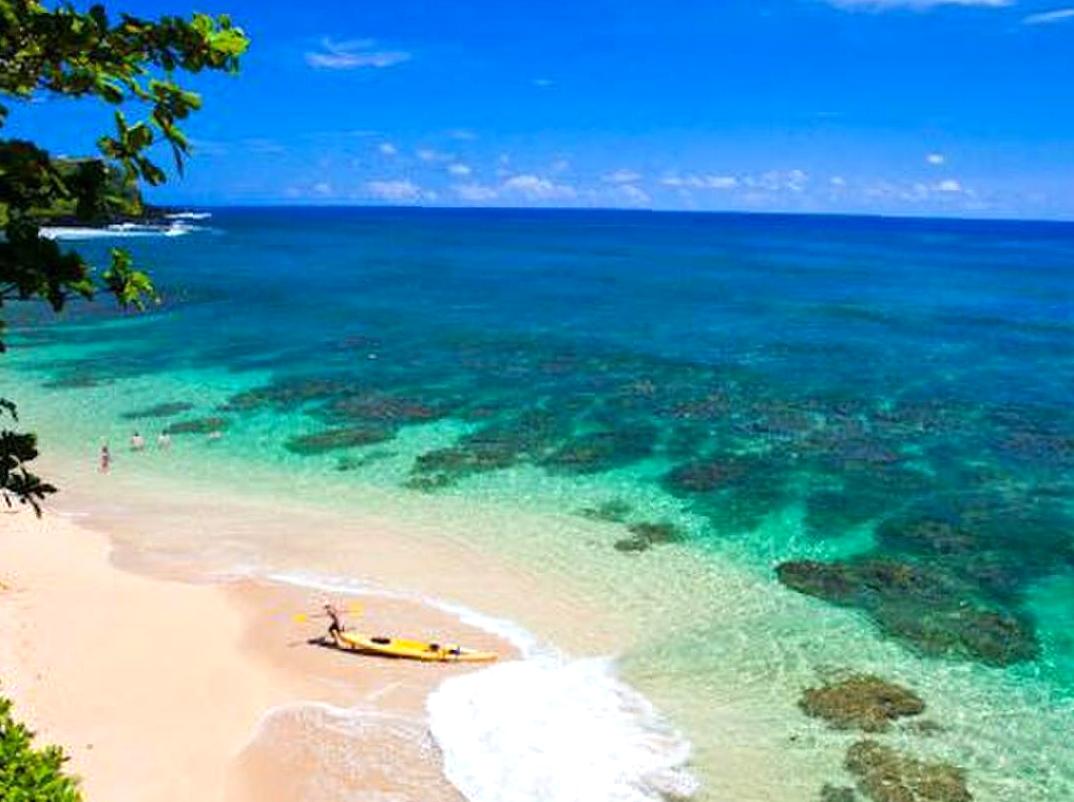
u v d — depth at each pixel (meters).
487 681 24.89
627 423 47.53
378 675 25.12
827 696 24.25
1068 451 43.81
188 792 20.50
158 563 31.53
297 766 21.38
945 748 22.22
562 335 73.06
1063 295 105.50
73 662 25.17
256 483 39.19
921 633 27.59
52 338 67.62
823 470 40.94
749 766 21.48
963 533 34.50
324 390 53.59
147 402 50.69
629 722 23.17
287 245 173.88
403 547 33.12
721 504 37.09
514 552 32.78
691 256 166.00
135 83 6.68
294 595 29.50
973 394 54.62
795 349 68.31
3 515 34.53
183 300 88.25
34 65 6.43
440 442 44.41
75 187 6.39
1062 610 29.06
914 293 105.88
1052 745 22.42
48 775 12.69
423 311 85.00
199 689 24.23
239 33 6.84
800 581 30.75
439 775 21.12
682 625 28.03
